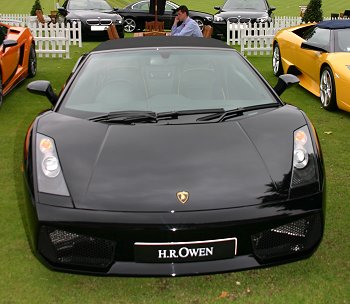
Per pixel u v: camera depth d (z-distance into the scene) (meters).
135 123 3.39
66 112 3.59
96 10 16.81
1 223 3.89
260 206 2.75
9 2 41.19
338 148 5.63
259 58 12.59
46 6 36.50
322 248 3.44
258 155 3.04
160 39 4.59
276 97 3.85
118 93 3.79
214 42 4.55
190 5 39.41
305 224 2.90
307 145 3.16
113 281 3.12
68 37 12.23
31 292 3.02
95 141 3.16
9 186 4.62
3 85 7.38
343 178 4.73
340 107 6.87
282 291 2.99
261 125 3.34
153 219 2.68
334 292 2.97
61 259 2.85
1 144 5.81
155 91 3.83
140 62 4.12
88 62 4.16
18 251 3.48
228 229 2.70
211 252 2.73
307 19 16.27
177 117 3.47
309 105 7.63
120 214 2.70
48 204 2.80
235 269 2.77
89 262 2.82
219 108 3.64
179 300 2.93
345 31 7.67
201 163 2.95
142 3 18.39
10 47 7.67
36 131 3.33
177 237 2.68
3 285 3.09
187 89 3.87
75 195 2.81
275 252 2.86
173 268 2.75
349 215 3.94
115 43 4.53
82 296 2.98
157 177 2.86
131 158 3.00
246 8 16.45
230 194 2.78
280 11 33.75
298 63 8.49
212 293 2.98
